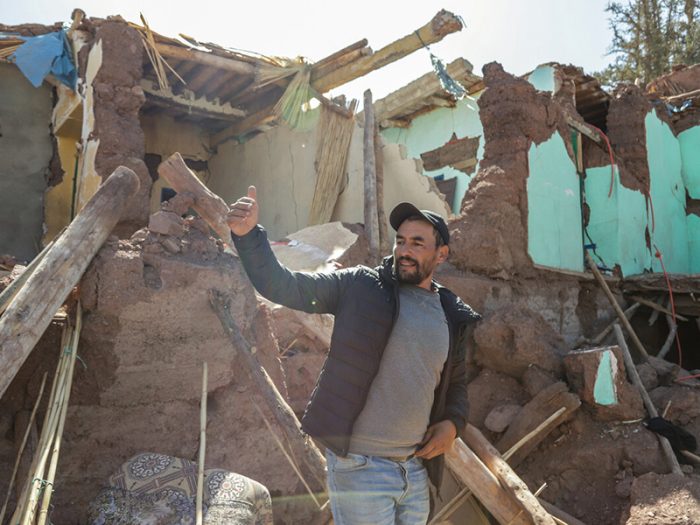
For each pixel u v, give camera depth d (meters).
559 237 8.47
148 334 3.37
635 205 10.38
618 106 11.08
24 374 3.16
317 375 4.92
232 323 3.53
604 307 9.26
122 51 7.29
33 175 9.77
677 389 6.20
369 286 2.20
